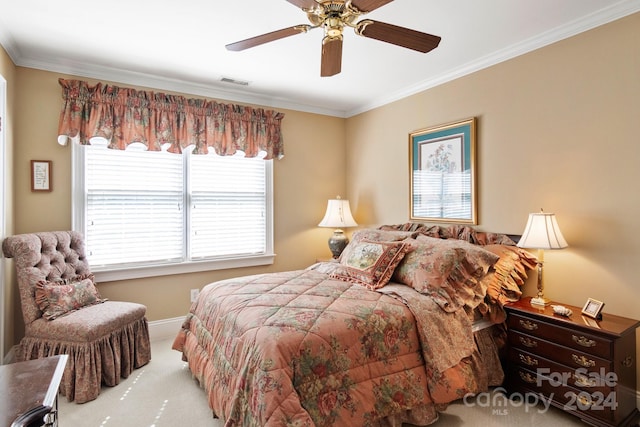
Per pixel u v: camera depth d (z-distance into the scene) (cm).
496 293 235
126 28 238
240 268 380
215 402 188
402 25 234
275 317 179
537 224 226
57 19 225
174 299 343
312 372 159
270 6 212
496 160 283
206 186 360
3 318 242
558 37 241
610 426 182
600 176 222
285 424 139
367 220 419
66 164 292
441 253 229
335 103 414
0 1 204
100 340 234
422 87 346
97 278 305
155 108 322
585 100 229
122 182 318
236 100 372
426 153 342
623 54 211
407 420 187
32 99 278
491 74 286
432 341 194
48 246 254
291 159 411
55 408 118
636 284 206
